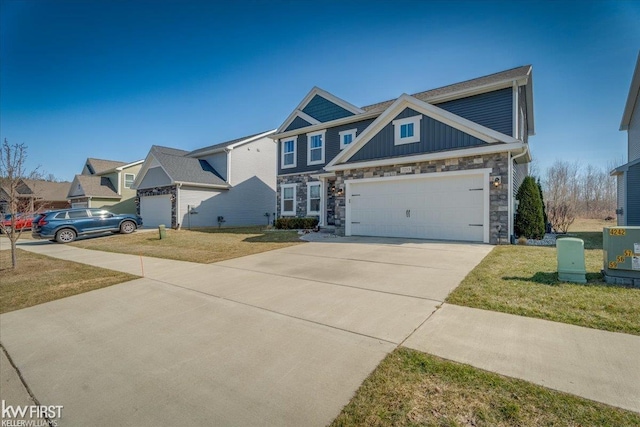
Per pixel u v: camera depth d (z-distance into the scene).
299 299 4.66
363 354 2.92
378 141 11.74
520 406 2.07
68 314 4.59
